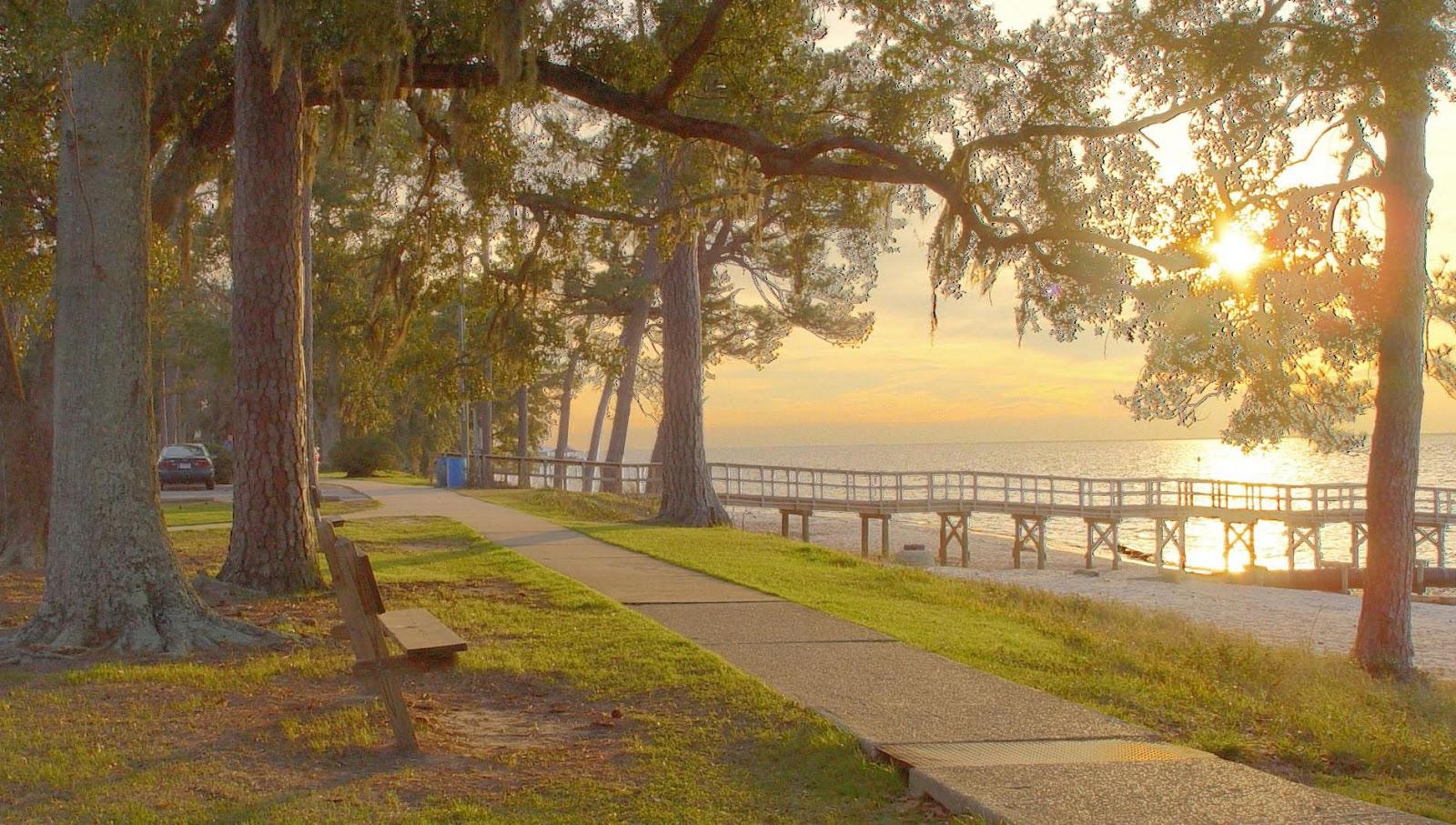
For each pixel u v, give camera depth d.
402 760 7.16
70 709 8.34
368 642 7.36
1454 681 18.47
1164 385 14.50
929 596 15.55
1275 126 13.95
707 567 17.86
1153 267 13.84
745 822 5.99
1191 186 13.70
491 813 6.10
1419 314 18.67
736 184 19.89
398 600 13.76
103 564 10.61
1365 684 13.89
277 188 14.14
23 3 11.37
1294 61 12.92
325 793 6.45
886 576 17.67
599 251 21.52
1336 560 49.50
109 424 10.70
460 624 12.07
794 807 6.25
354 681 9.36
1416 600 33.34
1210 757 6.98
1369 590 19.25
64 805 6.20
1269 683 11.32
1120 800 6.06
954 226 14.69
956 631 12.28
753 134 14.98
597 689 9.10
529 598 14.15
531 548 20.59
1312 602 29.88
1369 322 17.22
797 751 7.25
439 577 16.25
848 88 16.53
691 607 13.59
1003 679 9.36
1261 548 58.88
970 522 68.88
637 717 8.19
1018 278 14.54
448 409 64.94
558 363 27.09
